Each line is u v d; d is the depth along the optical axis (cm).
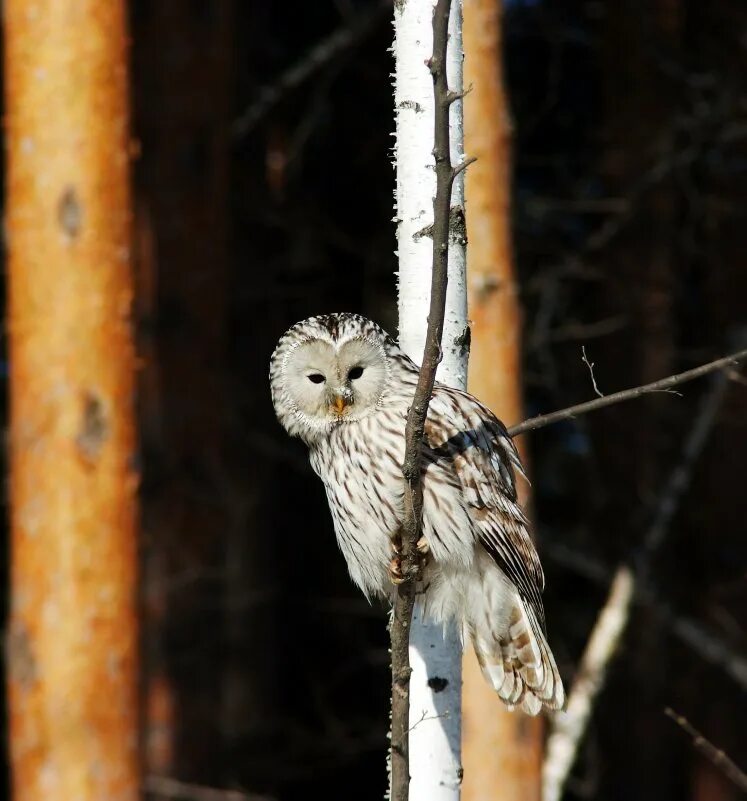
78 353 1284
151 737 1681
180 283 1705
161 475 1695
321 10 1972
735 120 1664
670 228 1752
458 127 724
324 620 1941
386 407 780
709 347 1747
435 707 723
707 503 1702
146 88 1708
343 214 1936
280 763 1805
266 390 1884
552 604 1822
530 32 1838
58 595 1284
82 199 1288
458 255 727
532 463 1856
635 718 1714
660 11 1770
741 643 1619
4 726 1881
